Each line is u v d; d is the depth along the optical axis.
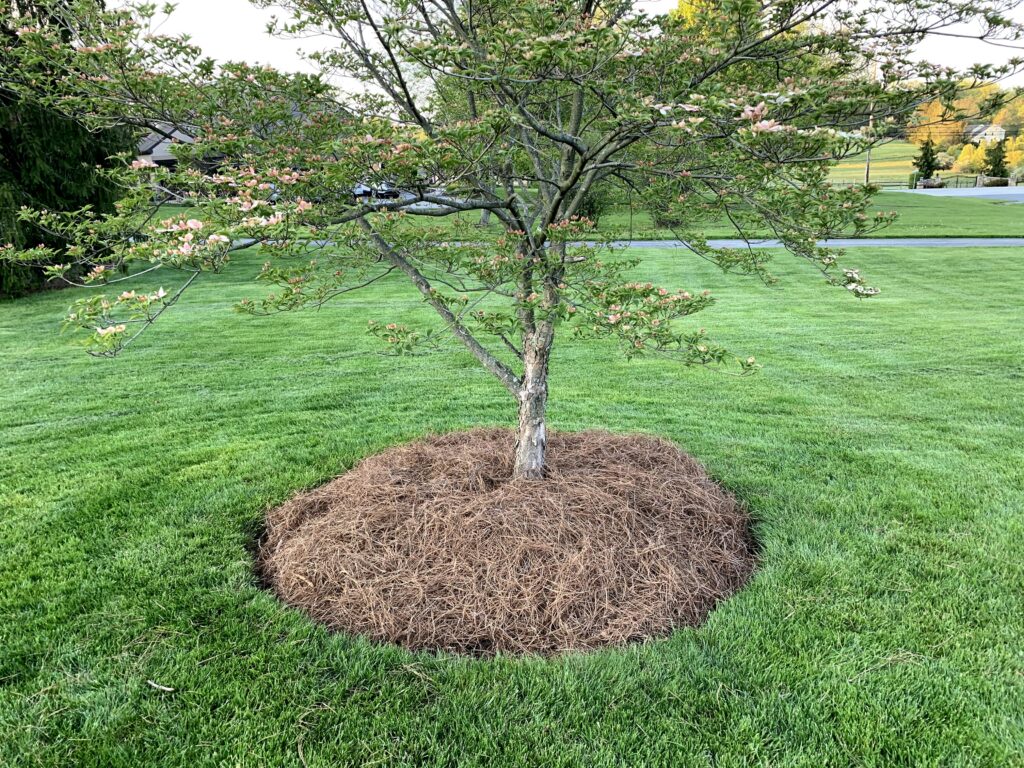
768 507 3.57
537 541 2.86
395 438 4.56
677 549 3.00
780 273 13.14
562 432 4.14
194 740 2.07
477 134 2.30
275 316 8.90
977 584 2.86
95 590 2.81
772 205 2.58
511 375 3.34
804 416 5.08
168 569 2.97
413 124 3.09
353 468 3.98
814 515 3.48
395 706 2.21
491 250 3.27
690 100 1.90
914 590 2.82
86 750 2.04
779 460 4.20
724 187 2.70
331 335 7.84
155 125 3.02
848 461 4.19
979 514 3.47
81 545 3.17
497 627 2.56
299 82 2.87
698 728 2.12
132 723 2.13
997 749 2.03
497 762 2.01
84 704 2.21
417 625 2.58
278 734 2.10
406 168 2.29
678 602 2.73
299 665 2.39
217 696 2.24
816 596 2.78
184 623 2.61
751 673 2.34
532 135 3.19
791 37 2.41
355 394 5.62
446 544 2.89
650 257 15.02
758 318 8.93
